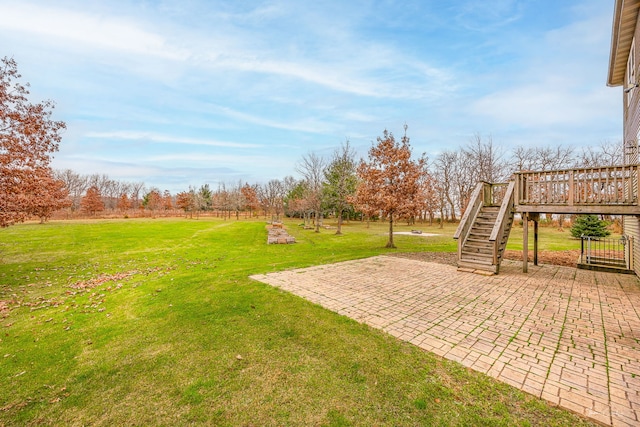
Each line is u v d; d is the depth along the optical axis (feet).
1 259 36.91
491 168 102.27
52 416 8.27
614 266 26.86
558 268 27.86
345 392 9.12
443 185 124.67
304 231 83.15
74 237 57.93
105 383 9.89
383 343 12.41
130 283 24.38
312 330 13.79
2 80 25.25
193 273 26.99
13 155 25.14
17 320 16.15
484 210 31.35
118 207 183.11
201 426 7.77
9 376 10.42
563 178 24.02
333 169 97.25
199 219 144.36
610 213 21.53
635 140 27.43
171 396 9.09
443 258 34.14
